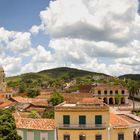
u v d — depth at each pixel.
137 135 72.88
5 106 148.62
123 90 176.88
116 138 68.50
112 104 174.38
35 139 68.31
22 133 69.19
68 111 67.56
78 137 67.50
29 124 69.69
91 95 154.38
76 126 67.25
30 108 132.25
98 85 180.50
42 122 70.00
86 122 67.56
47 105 131.00
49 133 67.75
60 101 129.00
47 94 171.25
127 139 69.06
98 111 67.56
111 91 175.62
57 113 68.06
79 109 67.38
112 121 70.56
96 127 67.38
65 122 67.81
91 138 67.50
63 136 67.69
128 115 90.25
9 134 62.34
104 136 67.75
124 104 175.50
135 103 184.00
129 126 69.50
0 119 63.44
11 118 64.62
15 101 157.25
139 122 77.75
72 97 137.25
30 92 199.38
